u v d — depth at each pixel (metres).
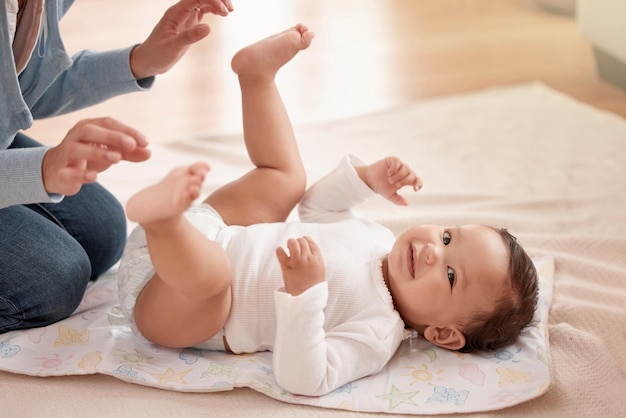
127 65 1.55
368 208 1.99
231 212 1.56
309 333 1.29
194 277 1.25
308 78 2.96
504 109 2.57
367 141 2.35
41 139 2.41
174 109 2.68
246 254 1.43
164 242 1.21
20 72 1.34
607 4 2.79
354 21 3.52
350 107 2.74
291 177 1.61
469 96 2.67
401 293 1.46
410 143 2.35
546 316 1.56
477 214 1.92
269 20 3.48
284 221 1.63
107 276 1.66
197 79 2.92
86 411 1.30
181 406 1.32
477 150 2.32
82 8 3.46
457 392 1.37
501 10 3.71
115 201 1.68
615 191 2.09
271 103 1.60
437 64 3.11
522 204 2.01
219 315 1.36
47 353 1.41
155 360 1.41
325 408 1.33
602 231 1.92
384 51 3.21
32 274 1.41
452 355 1.47
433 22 3.55
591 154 2.29
